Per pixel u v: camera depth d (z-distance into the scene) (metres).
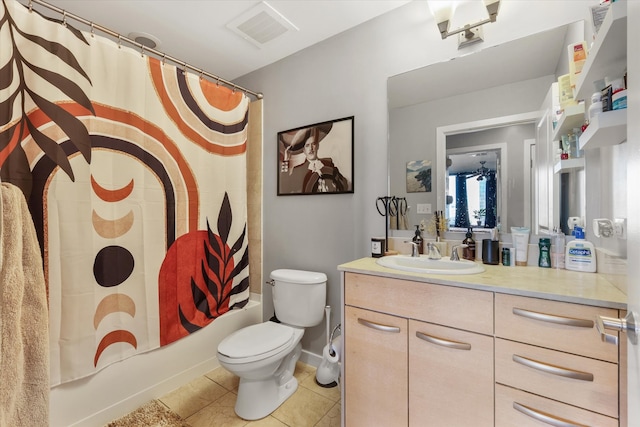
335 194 1.97
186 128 1.86
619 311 0.83
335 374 1.83
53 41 1.33
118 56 1.56
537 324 0.94
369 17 1.81
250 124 2.39
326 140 2.00
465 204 1.56
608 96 0.87
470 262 1.42
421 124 1.67
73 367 1.37
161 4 1.66
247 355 1.43
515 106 1.43
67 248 1.36
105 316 1.50
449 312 1.10
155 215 1.71
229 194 2.12
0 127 1.19
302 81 2.12
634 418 0.54
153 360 1.72
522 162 1.42
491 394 1.02
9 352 0.82
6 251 0.85
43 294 0.95
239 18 1.79
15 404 0.86
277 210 2.27
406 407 1.20
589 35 1.25
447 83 1.60
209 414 1.59
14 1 1.23
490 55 1.49
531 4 1.39
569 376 0.88
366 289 1.31
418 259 1.52
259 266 2.35
